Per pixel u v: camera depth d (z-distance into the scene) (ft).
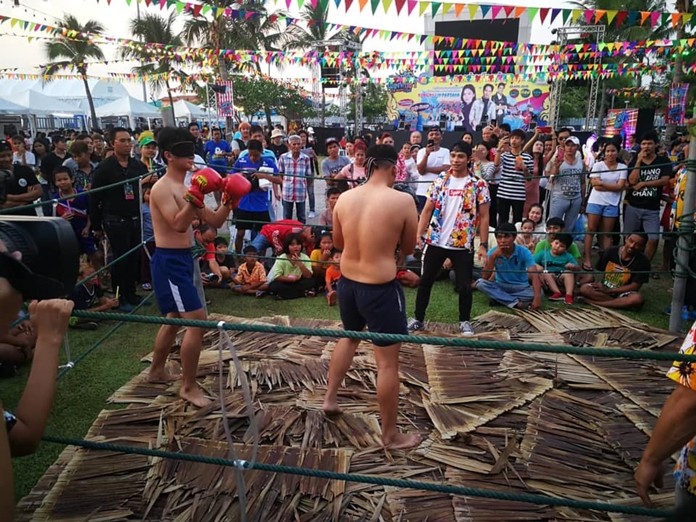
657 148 20.31
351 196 9.57
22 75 51.60
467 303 14.84
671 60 38.14
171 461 8.98
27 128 86.28
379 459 9.17
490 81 77.30
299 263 19.03
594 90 59.77
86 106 78.89
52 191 22.86
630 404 10.99
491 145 27.66
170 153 10.27
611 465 9.06
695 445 5.33
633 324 15.93
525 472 8.82
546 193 24.53
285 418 10.25
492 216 26.61
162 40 76.18
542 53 33.50
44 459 9.34
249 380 11.91
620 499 8.23
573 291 18.58
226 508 7.95
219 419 10.27
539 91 75.31
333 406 10.39
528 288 18.07
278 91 87.92
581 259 22.41
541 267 19.12
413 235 9.50
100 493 8.28
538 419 10.31
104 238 18.94
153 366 11.81
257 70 49.78
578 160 22.11
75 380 12.33
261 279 19.49
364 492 8.34
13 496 3.77
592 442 9.70
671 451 5.44
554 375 12.22
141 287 19.90
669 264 21.72
